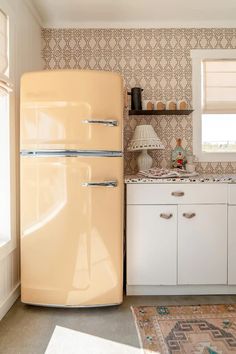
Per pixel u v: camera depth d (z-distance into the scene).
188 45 3.20
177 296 2.63
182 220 2.59
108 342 1.93
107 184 2.28
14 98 2.43
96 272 2.31
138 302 2.50
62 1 2.77
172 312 2.32
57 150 2.28
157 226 2.58
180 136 3.21
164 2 2.80
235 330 2.05
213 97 3.20
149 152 3.22
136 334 2.02
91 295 2.31
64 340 1.95
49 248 2.30
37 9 2.90
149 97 3.21
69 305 2.31
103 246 2.31
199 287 2.66
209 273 2.61
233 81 3.19
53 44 3.20
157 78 3.21
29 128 2.30
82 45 3.20
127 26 3.19
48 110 2.28
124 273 2.79
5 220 2.37
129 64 3.20
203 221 2.59
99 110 2.29
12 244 2.41
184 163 3.18
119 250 2.35
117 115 2.32
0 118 2.33
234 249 2.60
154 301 2.52
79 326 2.12
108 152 2.30
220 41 3.19
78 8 2.89
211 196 2.59
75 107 2.27
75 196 2.28
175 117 3.20
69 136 2.27
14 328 2.10
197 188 2.59
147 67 3.21
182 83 3.21
